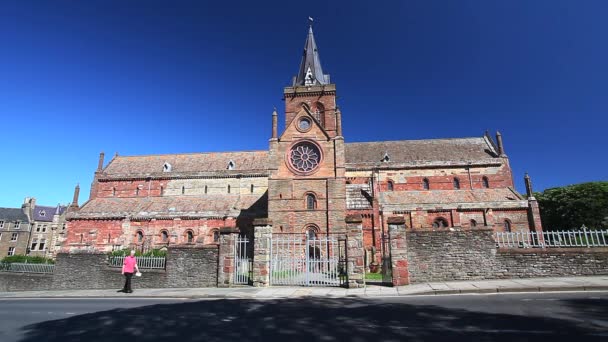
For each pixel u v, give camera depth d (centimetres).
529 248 1841
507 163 4709
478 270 1823
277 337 877
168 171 5278
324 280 1905
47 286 2453
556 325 915
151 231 4556
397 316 1077
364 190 4009
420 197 4512
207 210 4544
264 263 1903
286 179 3700
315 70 4997
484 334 852
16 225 8150
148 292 1892
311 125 3853
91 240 4603
